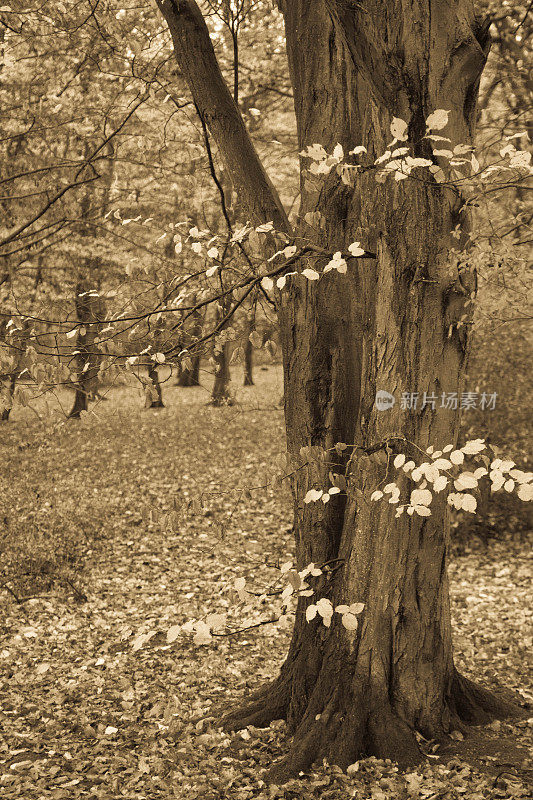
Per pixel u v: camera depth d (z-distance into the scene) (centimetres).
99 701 556
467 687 478
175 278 435
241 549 984
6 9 582
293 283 466
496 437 948
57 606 780
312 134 464
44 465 1332
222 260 414
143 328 425
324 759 422
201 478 1380
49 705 549
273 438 1767
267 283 368
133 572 897
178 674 609
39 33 633
